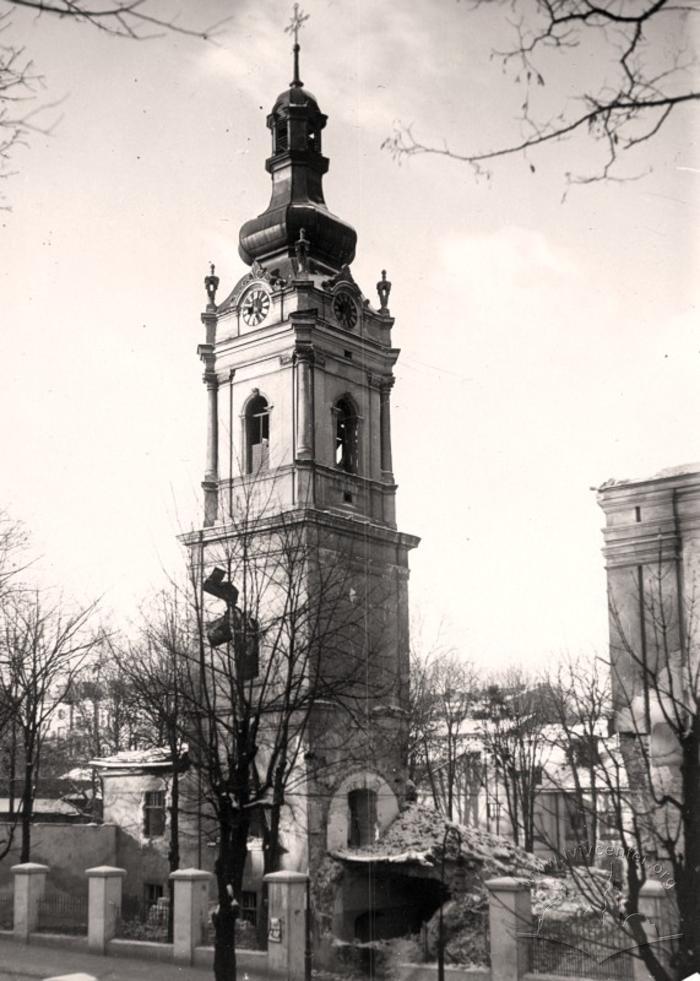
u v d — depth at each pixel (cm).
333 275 5122
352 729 4453
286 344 4862
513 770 4134
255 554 4025
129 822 4234
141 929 3309
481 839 4212
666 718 2264
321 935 3994
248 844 4259
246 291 5022
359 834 4444
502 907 2992
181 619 3659
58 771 5825
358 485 4922
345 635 4478
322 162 5219
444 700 4722
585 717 2800
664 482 2669
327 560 4506
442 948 3441
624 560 2641
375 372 5119
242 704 3212
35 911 3288
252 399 4931
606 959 2614
